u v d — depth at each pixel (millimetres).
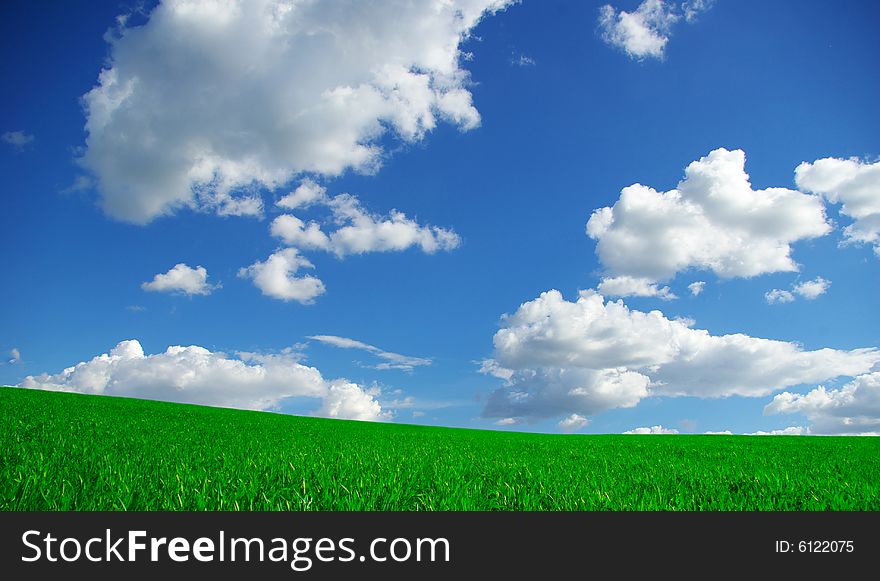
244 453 10102
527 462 10680
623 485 7254
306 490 6145
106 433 13219
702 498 6676
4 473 5977
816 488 7363
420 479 7320
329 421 32125
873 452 15766
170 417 21766
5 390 28156
